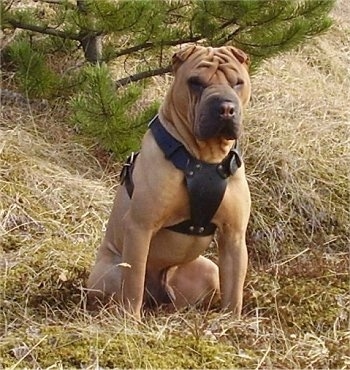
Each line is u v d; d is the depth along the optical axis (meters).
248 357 4.03
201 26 6.70
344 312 4.76
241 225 4.41
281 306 4.79
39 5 7.95
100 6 6.39
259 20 6.64
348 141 7.15
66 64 7.58
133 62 7.83
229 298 4.47
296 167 6.71
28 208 5.93
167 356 3.94
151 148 4.26
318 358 4.06
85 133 6.81
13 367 3.74
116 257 4.63
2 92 7.25
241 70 4.22
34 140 6.80
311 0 6.74
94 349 3.92
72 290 4.83
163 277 4.69
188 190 4.21
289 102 7.53
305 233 6.34
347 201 6.60
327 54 8.80
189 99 4.14
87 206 6.13
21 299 4.74
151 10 6.64
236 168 4.29
